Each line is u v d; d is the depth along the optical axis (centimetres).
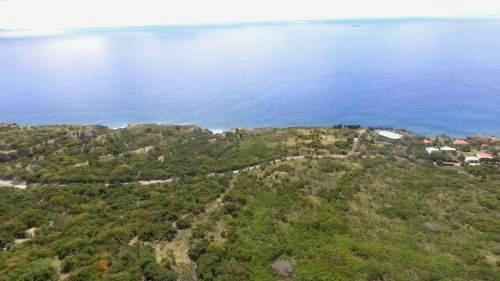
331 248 5262
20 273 4391
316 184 7381
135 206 6462
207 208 6278
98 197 6988
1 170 8325
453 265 5012
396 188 7494
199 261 4719
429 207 6769
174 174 8431
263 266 4812
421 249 5400
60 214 6269
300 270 4794
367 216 6300
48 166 8644
